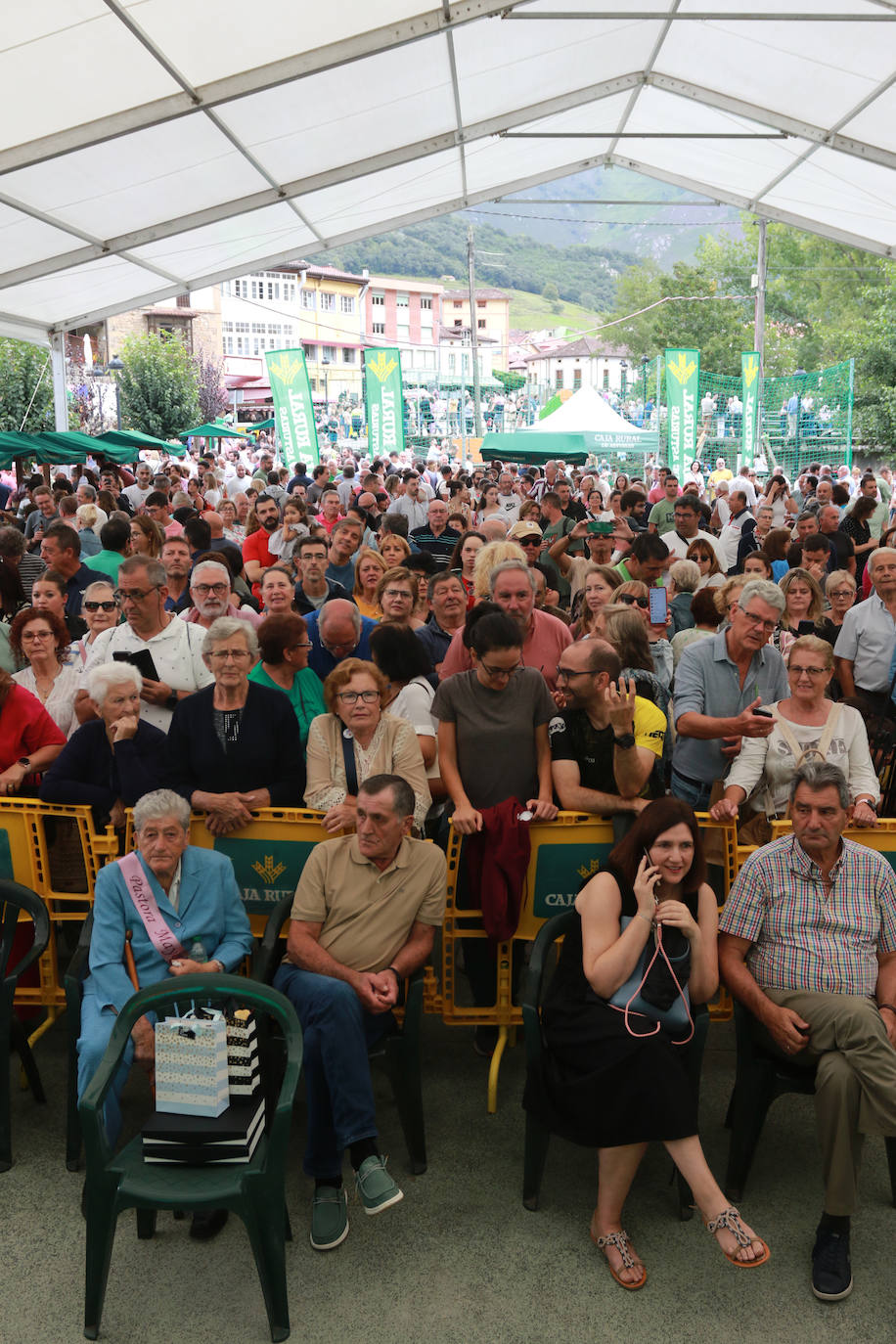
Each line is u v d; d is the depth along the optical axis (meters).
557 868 3.88
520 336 151.50
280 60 10.54
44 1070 4.15
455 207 21.36
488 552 5.85
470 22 11.21
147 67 9.71
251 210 14.72
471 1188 3.48
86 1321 2.86
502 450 20.00
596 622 4.62
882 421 46.31
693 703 4.39
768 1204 3.42
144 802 3.51
